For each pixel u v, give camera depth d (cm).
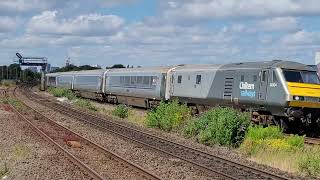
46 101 5491
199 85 3322
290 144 2028
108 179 1330
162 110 3023
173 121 2825
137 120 3500
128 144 2117
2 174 1382
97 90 5725
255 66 2734
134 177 1384
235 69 2905
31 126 2627
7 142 2020
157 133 2645
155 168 1545
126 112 3878
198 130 2467
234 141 2208
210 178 1409
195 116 2950
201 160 1741
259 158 1853
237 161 1742
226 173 1491
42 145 1970
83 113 3872
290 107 2508
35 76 18075
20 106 4241
